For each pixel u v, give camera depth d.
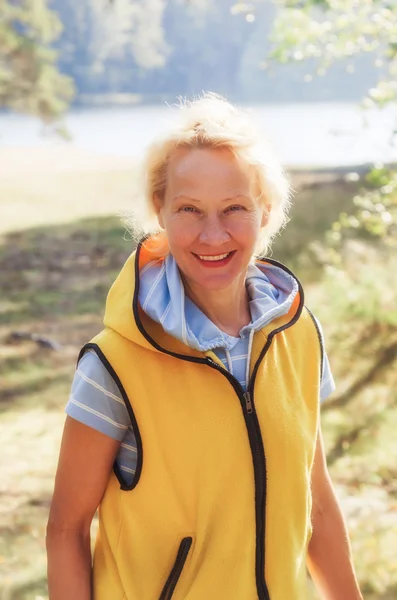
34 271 12.91
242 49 68.12
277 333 1.90
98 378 1.74
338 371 7.72
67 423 1.76
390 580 4.20
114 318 1.77
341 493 5.39
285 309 1.92
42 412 7.13
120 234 15.83
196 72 70.12
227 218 1.79
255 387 1.81
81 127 45.81
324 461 2.02
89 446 1.75
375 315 8.55
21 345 9.08
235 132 1.82
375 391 7.26
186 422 1.74
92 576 1.83
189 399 1.75
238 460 1.75
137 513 1.76
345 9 6.60
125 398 1.72
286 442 1.80
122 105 65.94
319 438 2.00
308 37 6.77
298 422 1.84
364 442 6.24
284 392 1.85
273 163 1.86
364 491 5.43
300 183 19.80
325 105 52.03
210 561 1.75
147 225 1.93
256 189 1.84
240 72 66.38
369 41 6.68
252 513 1.76
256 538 1.76
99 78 72.06
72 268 13.18
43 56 30.25
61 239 15.53
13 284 12.09
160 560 1.76
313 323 2.01
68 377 8.09
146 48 71.56
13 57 29.27
